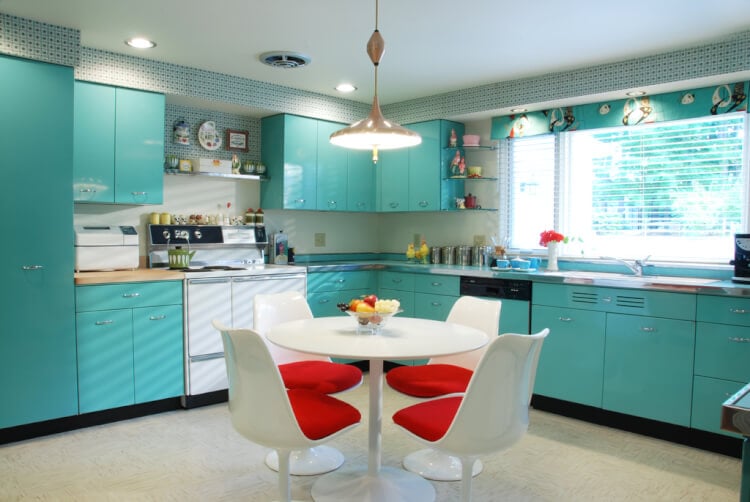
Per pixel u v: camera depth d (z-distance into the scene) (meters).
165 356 3.55
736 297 2.89
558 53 3.49
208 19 2.97
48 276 3.09
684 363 3.08
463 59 3.64
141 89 3.66
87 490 2.50
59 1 2.74
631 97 3.81
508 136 4.46
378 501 2.40
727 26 3.01
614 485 2.61
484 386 1.82
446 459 2.81
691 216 3.65
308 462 2.77
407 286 4.59
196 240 4.18
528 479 2.67
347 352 2.07
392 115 4.97
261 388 1.90
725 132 3.51
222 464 2.79
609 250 4.02
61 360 3.15
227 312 3.82
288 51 3.49
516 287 3.82
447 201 4.66
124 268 3.70
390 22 3.00
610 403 3.38
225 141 4.48
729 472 2.76
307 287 4.35
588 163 4.13
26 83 2.98
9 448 2.96
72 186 3.15
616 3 2.72
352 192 4.95
